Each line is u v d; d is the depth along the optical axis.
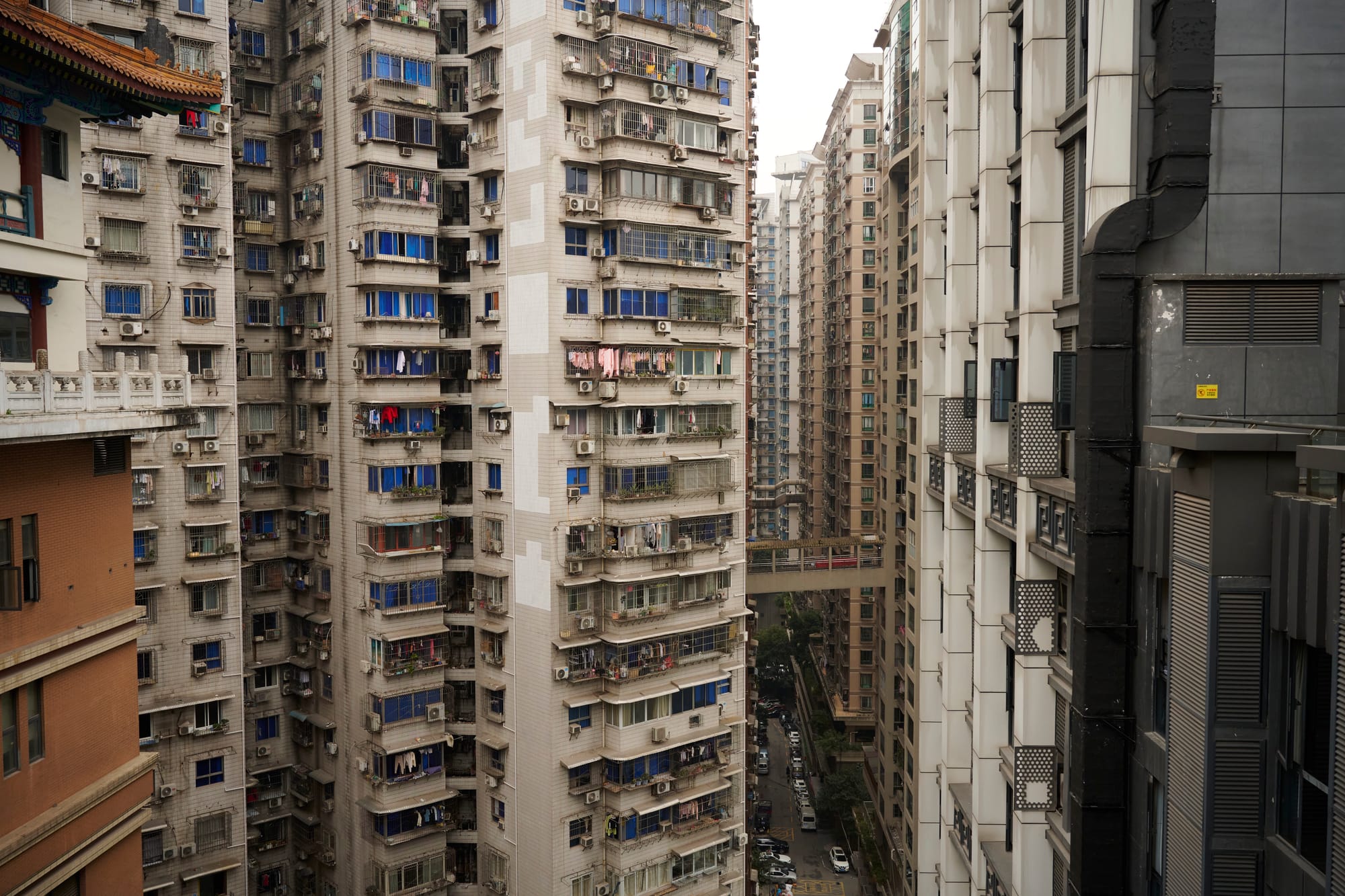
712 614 39.03
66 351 20.31
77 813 18.73
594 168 36.16
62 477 18.88
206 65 35.16
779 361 136.00
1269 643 13.36
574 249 35.88
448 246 40.75
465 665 39.94
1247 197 18.77
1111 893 19.11
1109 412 18.53
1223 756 13.59
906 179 59.47
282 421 42.50
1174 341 17.53
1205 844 13.68
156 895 34.41
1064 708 23.67
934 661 37.38
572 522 36.06
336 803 40.31
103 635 19.94
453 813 40.00
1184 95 18.33
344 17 38.44
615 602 36.25
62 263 19.66
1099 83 19.72
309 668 41.50
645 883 37.31
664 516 37.34
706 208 38.16
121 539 20.81
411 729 38.31
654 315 36.97
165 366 34.75
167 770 34.72
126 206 33.75
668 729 37.66
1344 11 18.64
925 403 37.84
